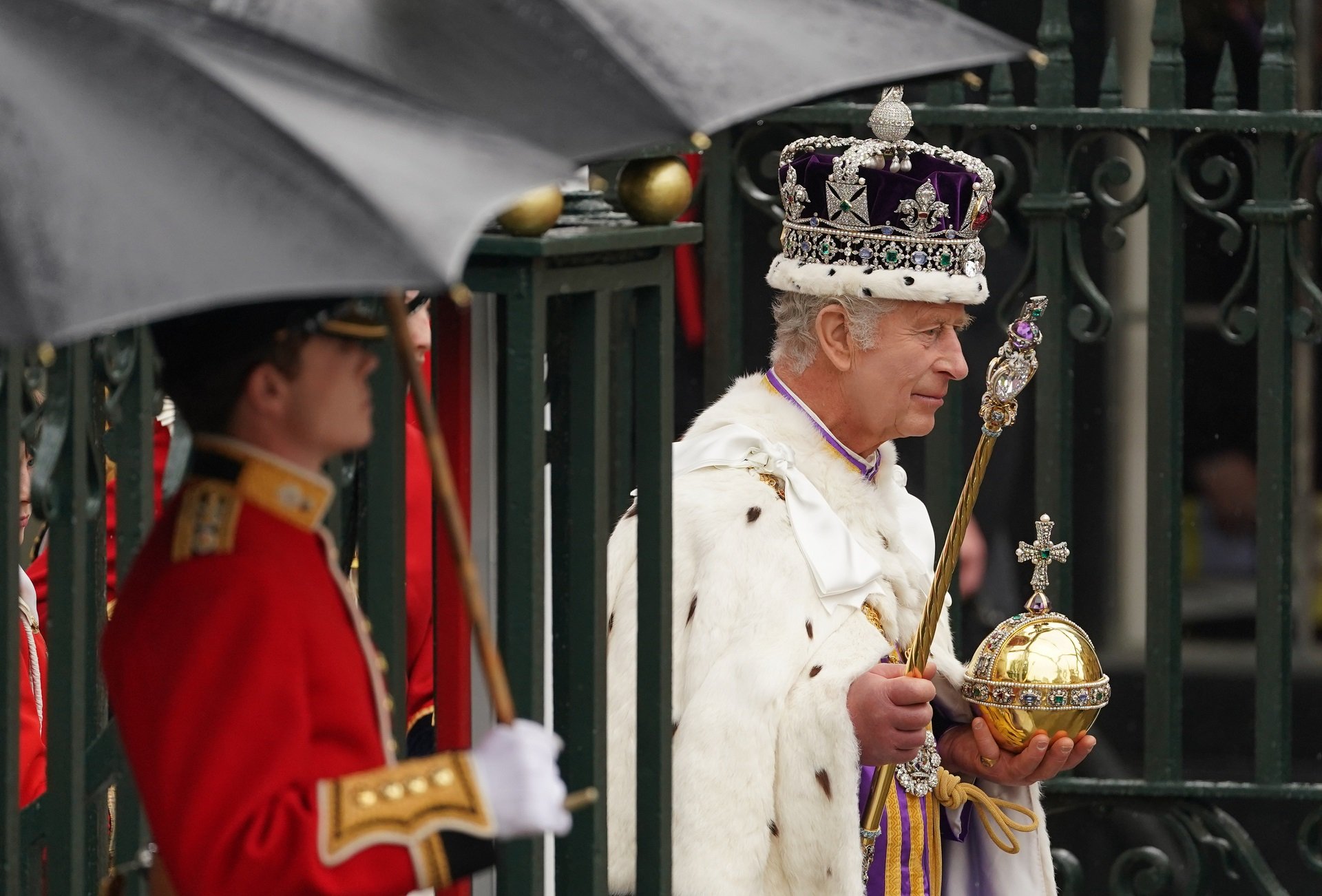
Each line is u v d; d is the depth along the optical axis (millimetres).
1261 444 15359
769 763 11000
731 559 11375
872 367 11789
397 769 6926
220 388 7266
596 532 9000
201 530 7199
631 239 8750
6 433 8484
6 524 8508
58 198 6000
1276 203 15188
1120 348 25078
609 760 11133
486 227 8391
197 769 6758
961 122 15438
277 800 6750
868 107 15508
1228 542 26062
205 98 6211
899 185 11594
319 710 7113
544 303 8430
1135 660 25359
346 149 6117
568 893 9141
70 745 9312
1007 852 12094
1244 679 25922
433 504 10039
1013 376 11336
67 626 9312
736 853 10875
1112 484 25344
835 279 11727
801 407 12078
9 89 6215
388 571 9328
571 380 8953
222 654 6906
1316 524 25984
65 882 9328
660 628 9266
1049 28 15352
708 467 11828
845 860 10977
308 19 7152
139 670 7004
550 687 10883
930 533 12727
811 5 8180
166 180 6020
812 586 11414
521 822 6945
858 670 11203
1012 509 22688
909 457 23203
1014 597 21484
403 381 9273
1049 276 15492
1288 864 24391
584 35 7359
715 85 7469
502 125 7113
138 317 5809
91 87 6262
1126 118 15188
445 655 10078
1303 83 24766
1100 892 22812
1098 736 25328
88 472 10117
